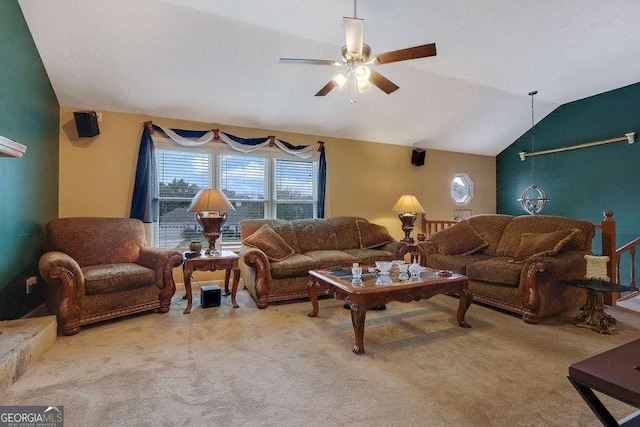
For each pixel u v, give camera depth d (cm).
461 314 288
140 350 238
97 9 289
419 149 591
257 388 188
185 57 349
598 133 530
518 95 521
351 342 255
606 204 525
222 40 337
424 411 166
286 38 343
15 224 275
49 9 284
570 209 571
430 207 626
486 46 365
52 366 212
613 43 361
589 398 130
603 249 358
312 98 442
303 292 370
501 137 632
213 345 248
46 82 335
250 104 433
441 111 521
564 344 250
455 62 405
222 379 198
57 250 314
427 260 412
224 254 357
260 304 343
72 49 319
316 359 225
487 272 334
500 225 417
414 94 471
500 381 195
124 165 404
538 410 167
